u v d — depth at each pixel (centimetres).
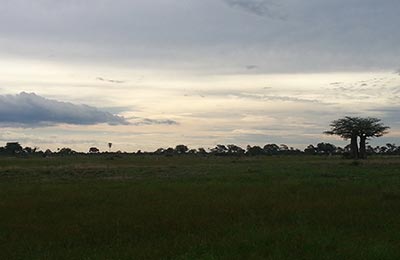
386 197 1945
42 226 1356
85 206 1769
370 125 8156
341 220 1377
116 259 968
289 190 2288
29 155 10856
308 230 1211
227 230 1235
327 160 7206
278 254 963
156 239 1158
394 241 1089
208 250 1010
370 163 5616
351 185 2542
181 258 945
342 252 978
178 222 1363
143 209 1644
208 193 2164
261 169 4394
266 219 1422
